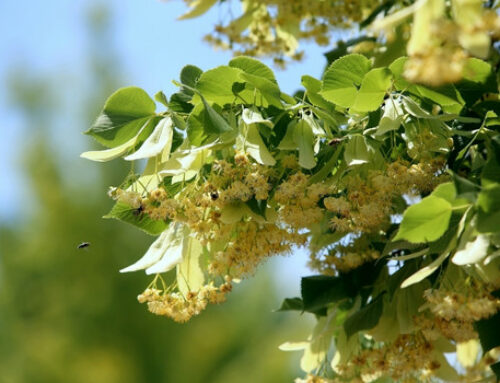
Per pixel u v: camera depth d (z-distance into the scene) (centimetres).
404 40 265
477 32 220
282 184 243
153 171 245
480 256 230
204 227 246
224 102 248
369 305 252
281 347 262
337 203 243
